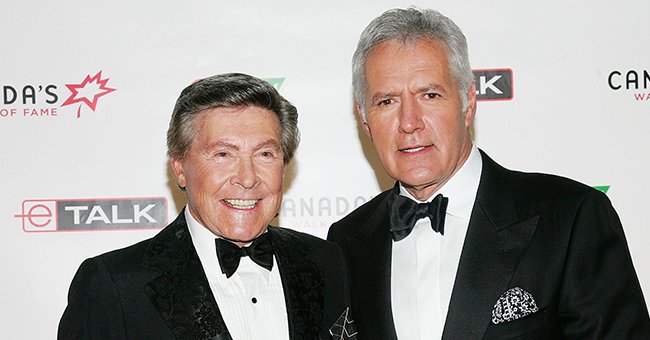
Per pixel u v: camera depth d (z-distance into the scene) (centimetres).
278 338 195
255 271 202
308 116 302
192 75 300
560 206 203
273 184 195
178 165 201
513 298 197
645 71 300
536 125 301
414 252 215
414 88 200
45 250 299
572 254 197
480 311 198
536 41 300
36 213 298
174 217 301
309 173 303
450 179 214
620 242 200
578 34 300
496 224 205
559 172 301
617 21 300
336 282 214
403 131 201
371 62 205
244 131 190
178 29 300
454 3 300
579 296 196
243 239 195
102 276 194
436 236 214
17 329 298
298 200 303
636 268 301
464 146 214
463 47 207
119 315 190
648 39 300
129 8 299
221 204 194
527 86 300
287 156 201
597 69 300
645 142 300
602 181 301
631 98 300
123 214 300
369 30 208
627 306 195
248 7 301
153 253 199
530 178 215
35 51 297
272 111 194
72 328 190
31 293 298
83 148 299
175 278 194
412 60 200
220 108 190
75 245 300
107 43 298
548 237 200
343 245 229
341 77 301
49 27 297
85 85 298
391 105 204
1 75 296
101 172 300
